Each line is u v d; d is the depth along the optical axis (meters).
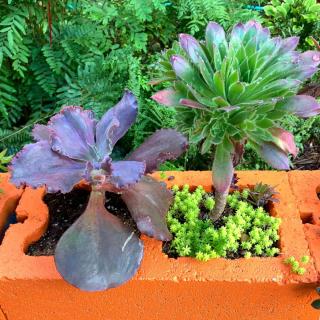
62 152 0.46
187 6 0.87
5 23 0.71
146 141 0.50
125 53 0.81
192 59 0.44
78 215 0.55
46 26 0.75
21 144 0.78
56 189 0.44
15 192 0.57
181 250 0.50
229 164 0.46
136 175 0.44
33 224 0.52
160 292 0.49
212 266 0.48
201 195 0.56
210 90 0.44
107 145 0.48
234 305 0.50
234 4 0.93
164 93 0.44
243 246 0.50
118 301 0.51
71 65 0.81
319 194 0.58
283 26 0.82
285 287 0.48
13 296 0.50
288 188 0.57
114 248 0.46
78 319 0.53
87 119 0.50
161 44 0.95
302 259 0.48
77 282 0.44
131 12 0.84
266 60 0.44
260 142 0.45
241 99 0.43
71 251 0.45
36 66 0.79
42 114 0.81
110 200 0.56
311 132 0.81
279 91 0.43
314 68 0.44
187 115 0.47
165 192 0.50
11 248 0.50
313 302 0.48
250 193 0.55
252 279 0.47
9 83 0.80
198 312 0.52
